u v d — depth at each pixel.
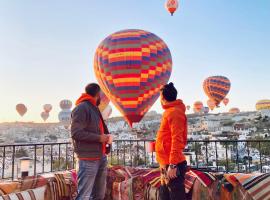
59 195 4.43
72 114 3.51
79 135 3.41
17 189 4.10
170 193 3.06
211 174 4.07
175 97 3.21
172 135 3.03
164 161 3.13
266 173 3.97
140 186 4.57
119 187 4.75
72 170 4.91
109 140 3.59
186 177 4.14
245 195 3.82
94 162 3.51
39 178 4.32
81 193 3.45
